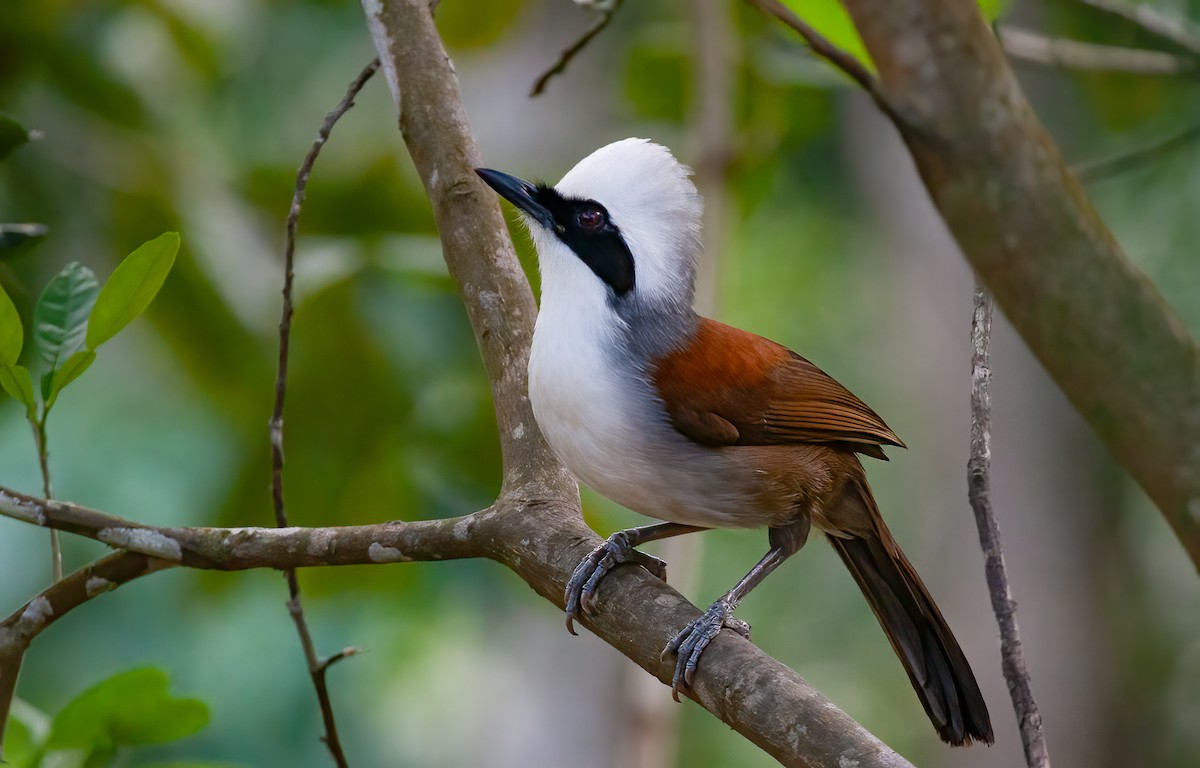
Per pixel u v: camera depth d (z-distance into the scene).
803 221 18.95
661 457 6.75
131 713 6.47
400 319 11.24
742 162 11.81
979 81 2.88
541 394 6.68
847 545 7.75
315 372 10.84
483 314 7.15
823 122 13.95
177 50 12.20
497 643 15.85
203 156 11.97
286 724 14.41
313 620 12.49
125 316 5.93
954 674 7.45
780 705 5.10
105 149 10.98
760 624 18.48
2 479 13.66
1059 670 16.95
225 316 10.84
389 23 7.66
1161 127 15.62
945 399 17.86
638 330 6.88
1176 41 10.27
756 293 19.19
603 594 5.86
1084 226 2.89
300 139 14.81
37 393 9.19
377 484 10.91
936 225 17.80
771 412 7.09
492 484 10.98
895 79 2.96
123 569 6.12
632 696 10.50
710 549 18.48
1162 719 18.59
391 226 11.35
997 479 17.09
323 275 10.56
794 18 3.14
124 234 10.76
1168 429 2.86
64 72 10.87
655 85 13.50
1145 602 19.31
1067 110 16.16
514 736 15.80
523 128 16.02
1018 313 2.96
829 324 19.25
